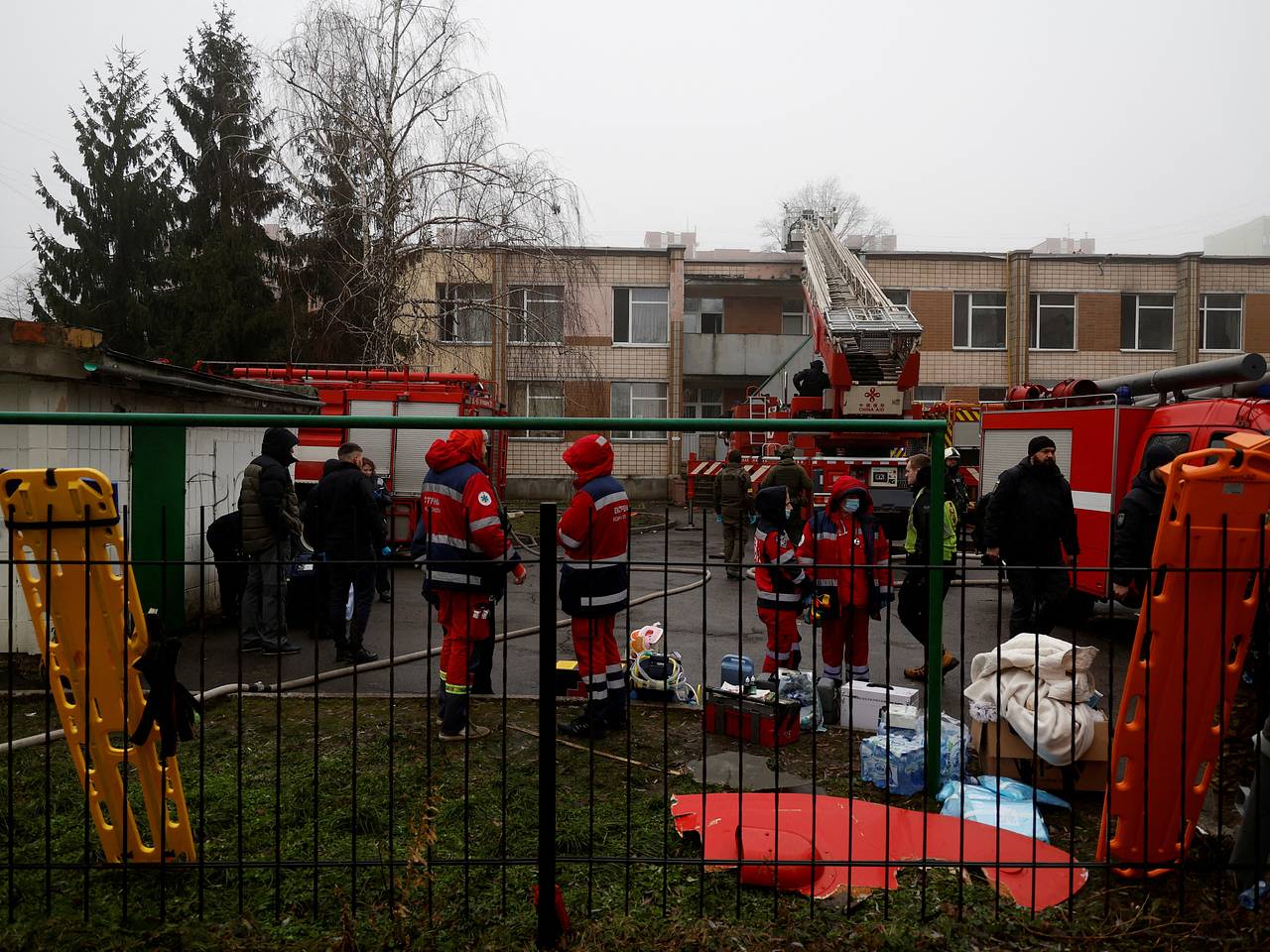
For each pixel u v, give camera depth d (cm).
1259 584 304
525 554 1332
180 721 310
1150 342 3047
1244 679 427
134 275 2523
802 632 823
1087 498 930
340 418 394
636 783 429
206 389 816
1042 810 409
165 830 313
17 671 639
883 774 428
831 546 561
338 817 381
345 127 1947
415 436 1338
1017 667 436
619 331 2983
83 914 300
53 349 653
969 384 3044
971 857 349
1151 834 325
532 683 650
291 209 2062
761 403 1889
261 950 280
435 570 489
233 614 850
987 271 3030
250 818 384
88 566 301
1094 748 416
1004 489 682
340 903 301
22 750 475
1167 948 286
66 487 301
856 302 1631
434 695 599
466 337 2172
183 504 786
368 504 693
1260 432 744
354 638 684
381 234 1964
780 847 336
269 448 729
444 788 420
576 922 297
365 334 1955
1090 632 899
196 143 2462
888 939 286
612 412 2986
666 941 285
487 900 312
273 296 2262
